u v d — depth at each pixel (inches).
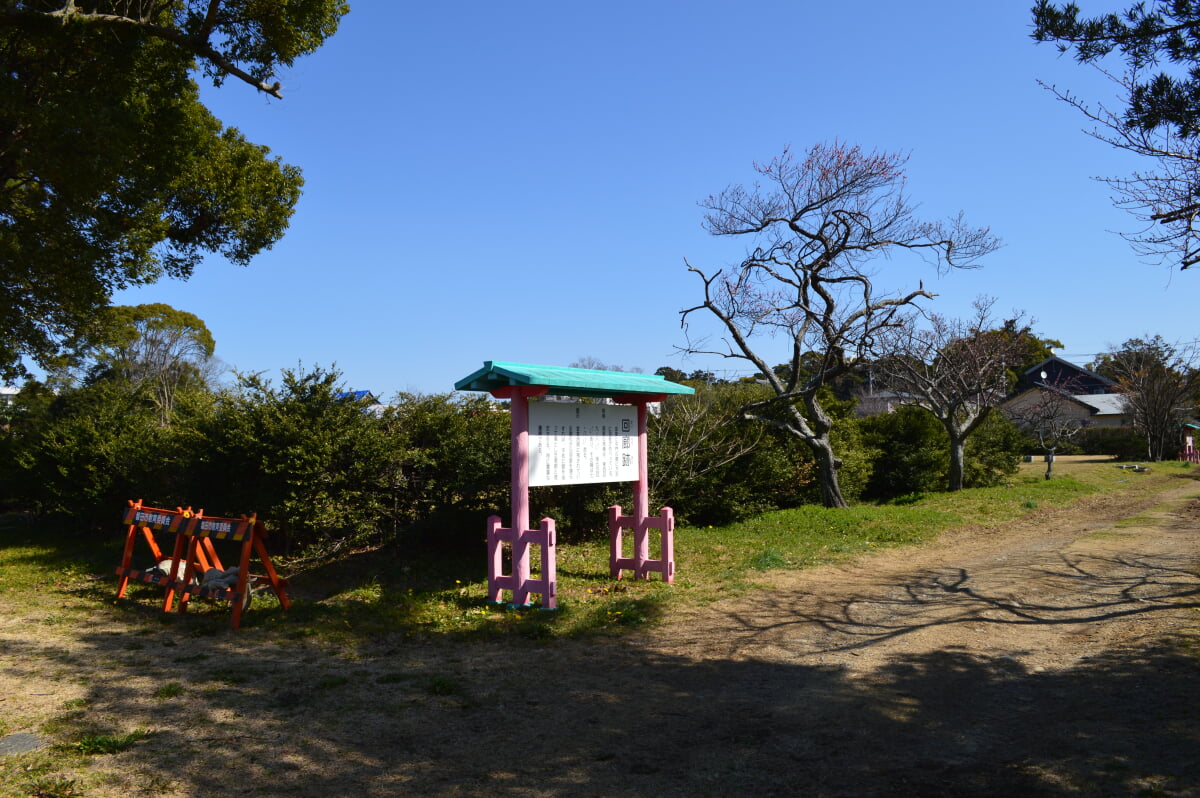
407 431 420.8
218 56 440.1
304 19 487.8
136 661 242.2
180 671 230.7
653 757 163.6
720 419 538.3
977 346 808.3
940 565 389.1
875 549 438.9
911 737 170.2
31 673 228.7
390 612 302.4
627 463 357.4
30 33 394.0
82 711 193.9
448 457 415.5
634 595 326.3
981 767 151.4
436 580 362.3
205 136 591.2
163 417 633.6
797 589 335.0
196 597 336.2
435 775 155.9
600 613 294.2
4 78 370.6
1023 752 157.9
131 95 463.8
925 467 791.7
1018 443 962.7
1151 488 816.3
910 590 328.8
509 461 422.0
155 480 500.7
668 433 522.0
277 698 205.3
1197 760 146.5
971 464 840.3
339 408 402.0
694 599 318.7
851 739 170.4
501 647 255.6
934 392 813.9
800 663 231.1
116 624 294.8
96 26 402.3
